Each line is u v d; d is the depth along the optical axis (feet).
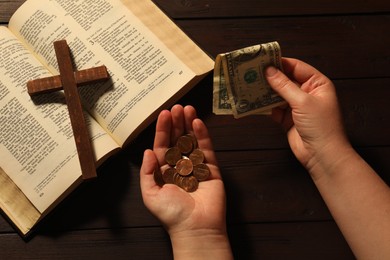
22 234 2.25
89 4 2.37
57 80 2.25
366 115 2.45
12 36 2.35
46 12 2.35
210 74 2.42
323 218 2.36
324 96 2.19
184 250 2.18
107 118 2.28
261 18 2.51
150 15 2.37
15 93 2.28
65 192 2.22
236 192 2.36
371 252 2.08
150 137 2.37
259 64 2.15
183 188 2.26
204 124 2.32
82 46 2.32
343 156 2.14
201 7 2.50
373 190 2.11
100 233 2.30
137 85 2.28
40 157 2.24
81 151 2.18
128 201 2.33
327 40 2.52
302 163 2.28
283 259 2.33
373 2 2.55
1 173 2.25
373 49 2.52
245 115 2.24
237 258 2.32
